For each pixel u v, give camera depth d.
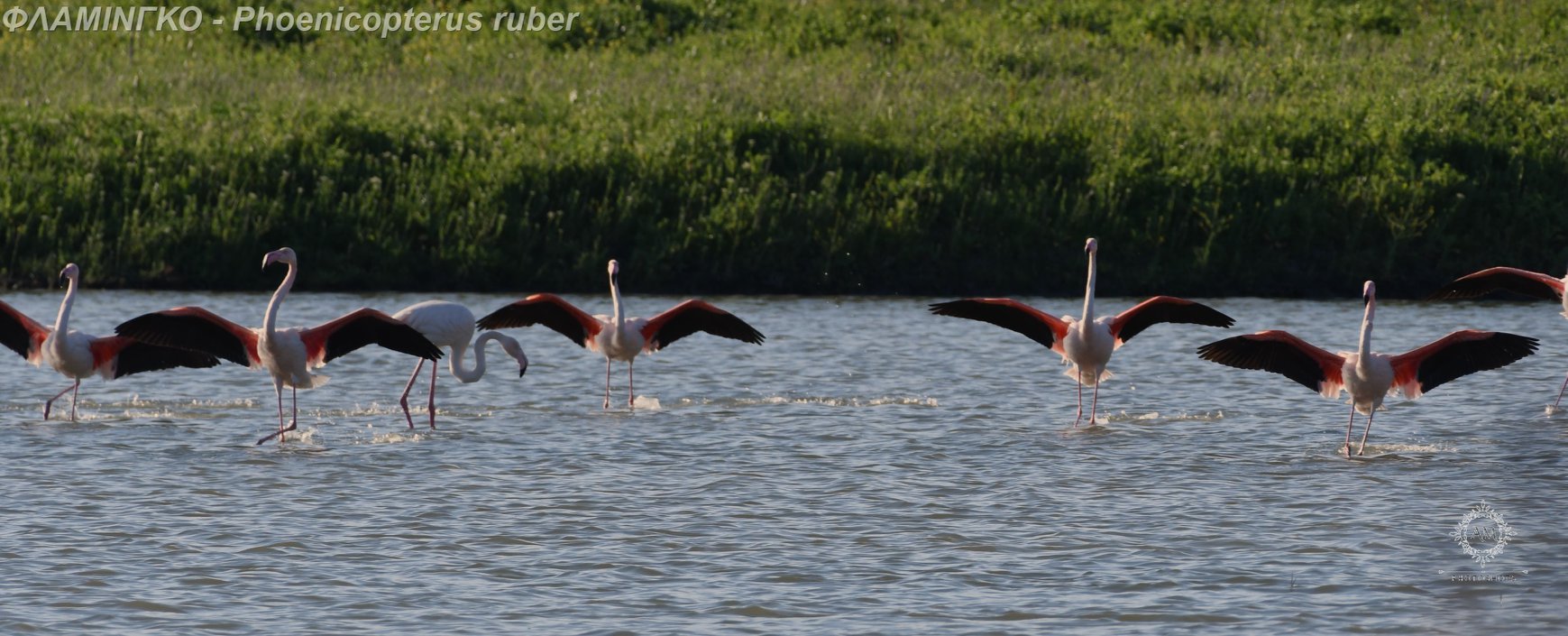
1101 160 24.39
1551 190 24.22
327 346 12.08
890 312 21.23
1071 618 7.87
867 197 23.86
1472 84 26.45
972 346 18.33
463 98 26.42
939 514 9.98
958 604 8.10
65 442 12.09
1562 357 17.28
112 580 8.42
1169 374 16.34
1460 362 11.58
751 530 9.57
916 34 31.03
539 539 9.37
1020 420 13.48
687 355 17.70
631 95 26.41
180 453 11.74
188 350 12.55
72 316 19.39
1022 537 9.42
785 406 14.23
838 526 9.67
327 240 23.00
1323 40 30.59
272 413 13.71
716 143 24.31
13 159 23.50
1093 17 32.12
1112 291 23.16
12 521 9.58
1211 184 23.91
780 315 20.89
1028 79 28.39
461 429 12.95
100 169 23.48
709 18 32.03
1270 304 22.25
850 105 26.05
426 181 23.67
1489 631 7.62
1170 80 27.95
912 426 13.16
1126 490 10.66
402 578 8.52
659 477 11.03
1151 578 8.54
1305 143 24.98
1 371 15.99
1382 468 11.34
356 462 11.48
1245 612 7.96
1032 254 23.45
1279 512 9.99
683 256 23.08
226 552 8.99
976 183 24.00
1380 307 22.02
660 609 8.01
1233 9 32.38
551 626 7.73
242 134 24.20
